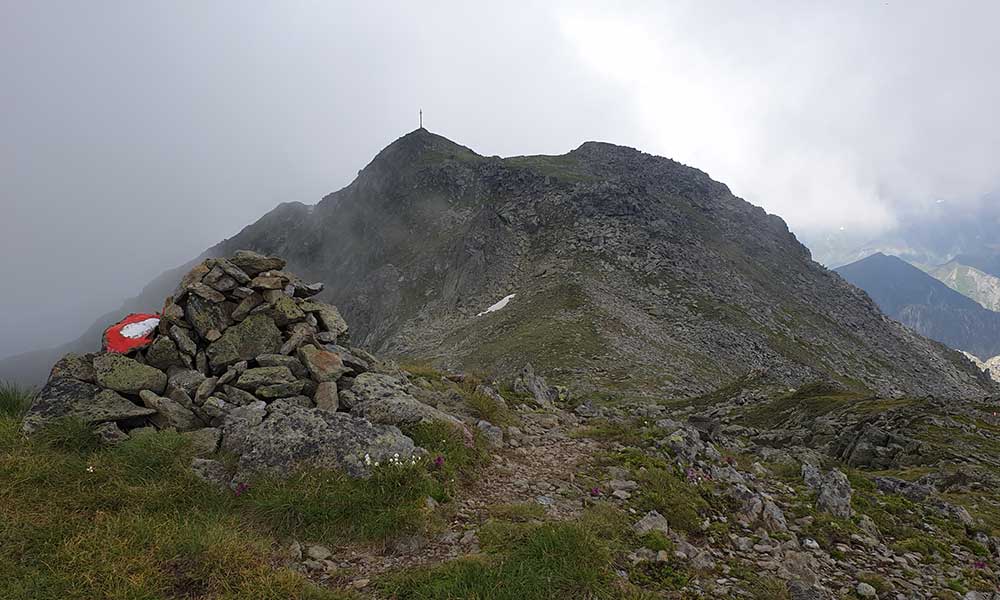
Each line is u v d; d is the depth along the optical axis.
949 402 34.44
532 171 186.50
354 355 13.34
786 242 199.62
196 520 7.26
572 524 7.49
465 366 85.69
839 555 9.26
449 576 6.36
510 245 149.50
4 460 7.78
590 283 120.19
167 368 10.66
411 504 7.97
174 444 8.72
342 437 9.06
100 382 9.70
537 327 95.38
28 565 5.99
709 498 10.53
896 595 8.09
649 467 11.45
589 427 15.61
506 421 14.52
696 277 132.88
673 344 95.50
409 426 10.77
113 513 7.20
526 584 6.18
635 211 154.62
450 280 148.00
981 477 20.89
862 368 123.56
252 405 9.95
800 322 134.88
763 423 39.72
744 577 7.58
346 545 7.30
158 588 5.84
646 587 6.80
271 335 11.60
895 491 15.43
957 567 9.73
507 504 8.81
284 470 8.48
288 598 5.89
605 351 82.12
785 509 11.03
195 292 11.23
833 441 30.69
